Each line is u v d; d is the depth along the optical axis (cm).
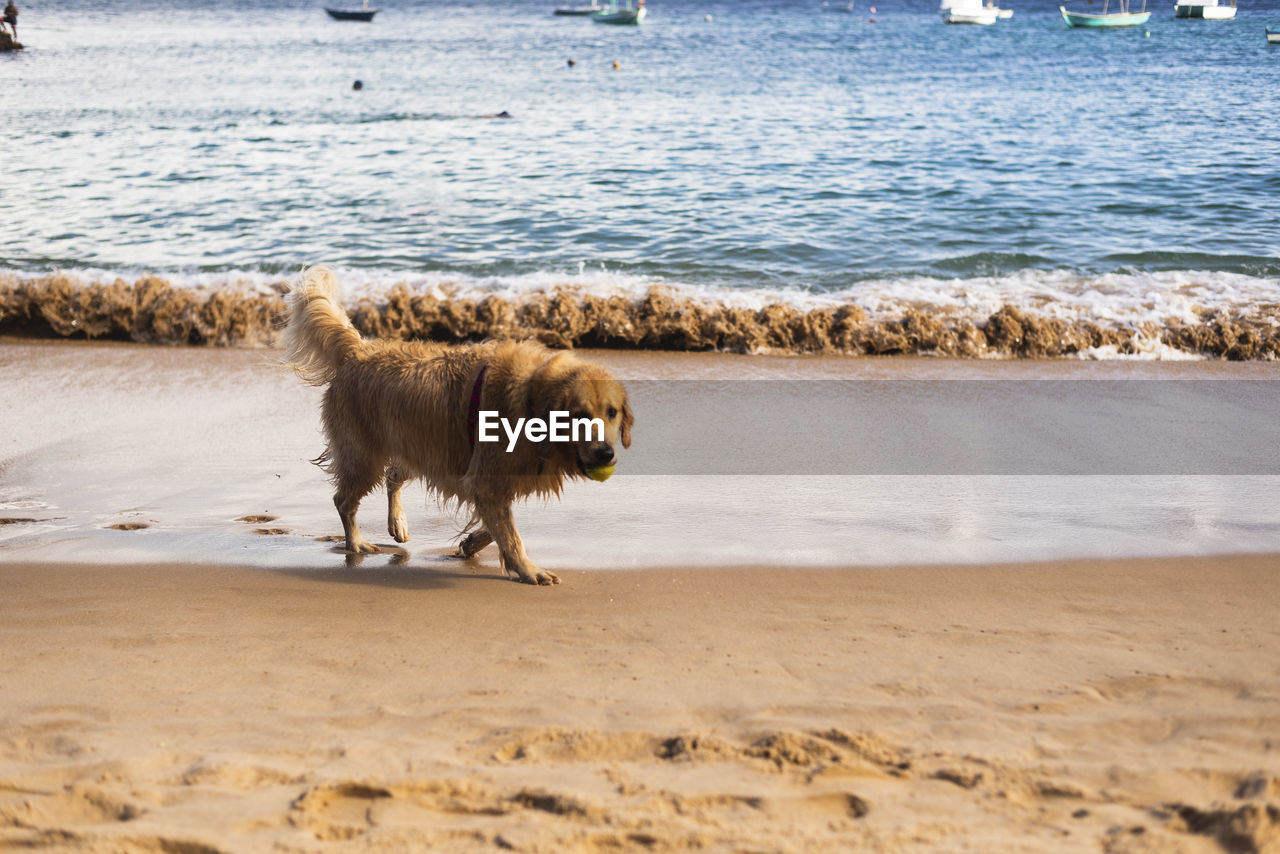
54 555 523
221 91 3528
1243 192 1697
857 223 1552
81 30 7238
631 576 498
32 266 1295
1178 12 7044
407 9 12344
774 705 347
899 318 1018
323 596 473
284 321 893
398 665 389
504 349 509
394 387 517
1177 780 288
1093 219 1550
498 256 1377
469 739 325
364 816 277
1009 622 425
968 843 258
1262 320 999
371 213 1655
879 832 264
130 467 677
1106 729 324
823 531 557
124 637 417
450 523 617
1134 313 1022
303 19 9575
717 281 1228
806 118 2716
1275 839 248
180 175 1989
